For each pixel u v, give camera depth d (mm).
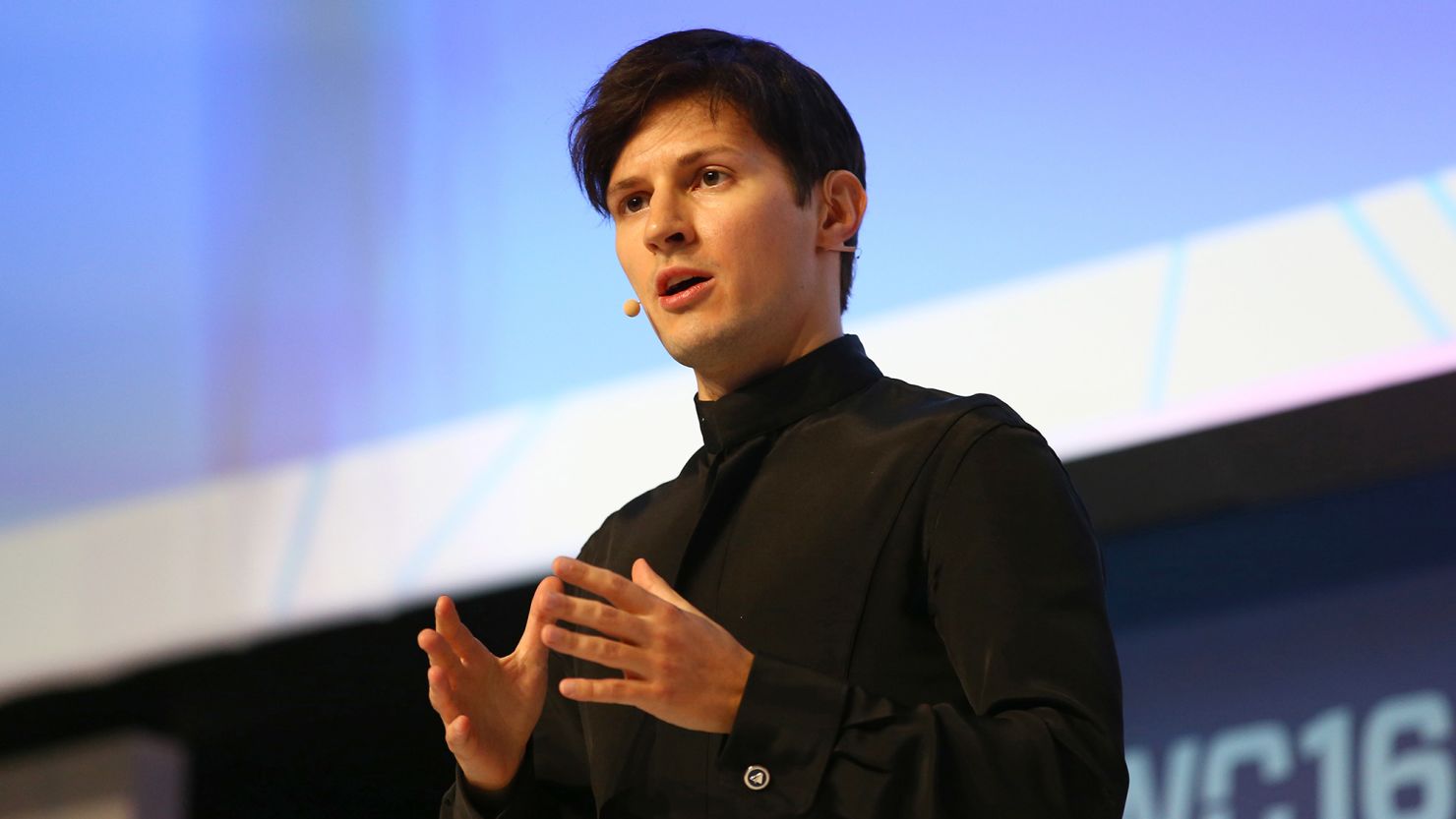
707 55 4094
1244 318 8016
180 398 9648
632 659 3062
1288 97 8031
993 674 3309
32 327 9938
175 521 9555
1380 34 7895
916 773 3111
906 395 3994
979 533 3484
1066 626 3361
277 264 9531
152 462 9648
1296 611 8641
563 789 3998
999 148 8398
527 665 3707
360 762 10547
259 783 10812
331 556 9188
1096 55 8305
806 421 3951
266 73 9688
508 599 8859
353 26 9531
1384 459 7695
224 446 9523
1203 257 8086
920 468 3650
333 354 9375
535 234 9070
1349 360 7816
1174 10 8203
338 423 9320
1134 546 8359
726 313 3908
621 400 8750
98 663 9547
